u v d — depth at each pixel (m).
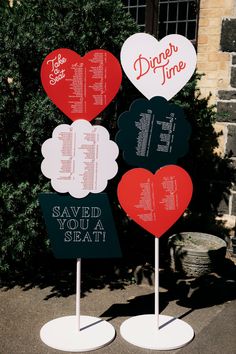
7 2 4.73
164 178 3.82
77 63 3.62
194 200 6.23
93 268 5.51
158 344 3.76
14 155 4.63
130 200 3.80
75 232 3.82
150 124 3.78
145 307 4.55
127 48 3.73
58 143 3.64
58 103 3.65
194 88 5.43
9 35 4.45
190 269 5.16
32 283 5.04
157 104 3.79
